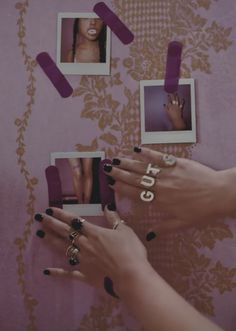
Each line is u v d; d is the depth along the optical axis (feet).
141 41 4.19
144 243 4.03
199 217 3.85
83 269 3.89
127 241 3.57
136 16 4.22
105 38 4.21
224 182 3.78
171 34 4.19
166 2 4.22
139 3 4.22
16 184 4.15
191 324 2.71
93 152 4.12
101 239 3.65
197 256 4.00
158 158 3.88
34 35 4.25
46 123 4.18
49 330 4.05
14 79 4.23
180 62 4.15
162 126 4.10
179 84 4.12
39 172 4.14
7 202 4.15
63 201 4.10
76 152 4.13
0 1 4.30
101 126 4.15
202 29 4.18
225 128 4.08
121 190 3.97
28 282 4.09
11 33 4.26
